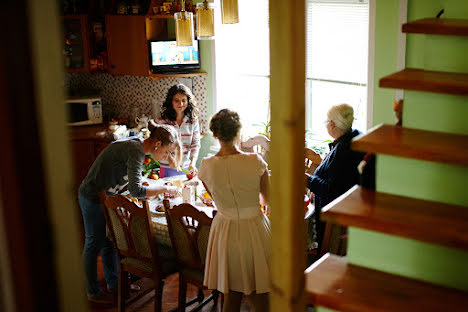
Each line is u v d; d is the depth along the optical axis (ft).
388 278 4.11
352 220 4.00
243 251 9.18
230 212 9.21
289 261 3.45
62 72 2.65
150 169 14.44
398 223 3.86
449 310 3.69
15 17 2.43
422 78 4.40
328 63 15.15
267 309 9.77
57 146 2.68
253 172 8.95
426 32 4.61
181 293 11.19
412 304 3.76
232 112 9.04
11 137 2.50
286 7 2.99
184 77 17.97
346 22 14.42
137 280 13.39
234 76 17.35
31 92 2.52
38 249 2.67
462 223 3.83
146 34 16.62
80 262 2.92
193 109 15.25
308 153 13.30
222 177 8.99
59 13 2.61
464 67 4.65
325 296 3.86
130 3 17.34
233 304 9.61
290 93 3.12
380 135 4.36
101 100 19.31
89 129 18.02
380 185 4.43
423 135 4.34
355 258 4.33
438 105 4.39
